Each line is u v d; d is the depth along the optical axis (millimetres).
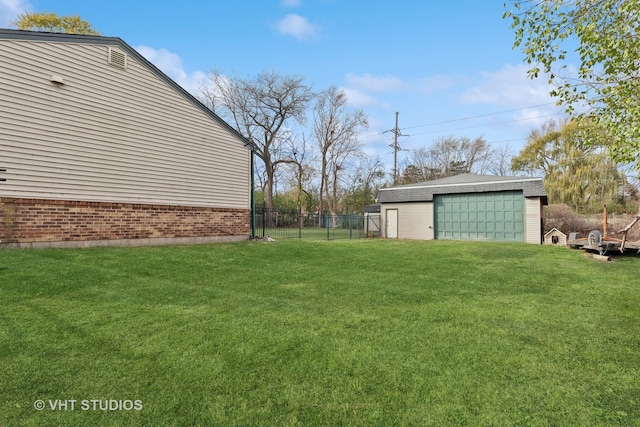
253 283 5969
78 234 8305
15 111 7348
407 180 46312
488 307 4793
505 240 17078
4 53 7215
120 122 9164
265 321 4027
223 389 2574
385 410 2344
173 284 5590
